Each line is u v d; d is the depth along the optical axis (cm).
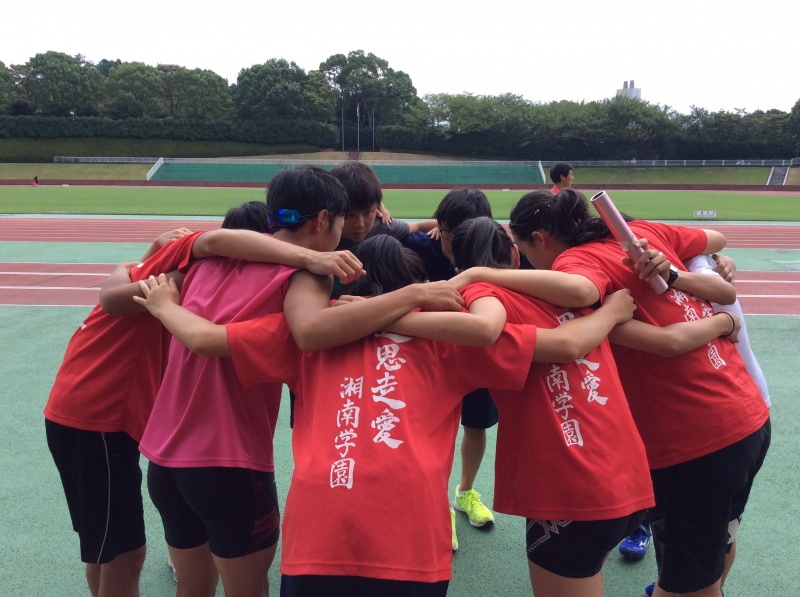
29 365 510
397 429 156
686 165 5562
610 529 171
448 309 170
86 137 5816
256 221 236
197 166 5291
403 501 151
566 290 173
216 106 6481
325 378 167
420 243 294
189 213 2092
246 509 184
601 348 182
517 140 6275
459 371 170
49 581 251
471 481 299
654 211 2302
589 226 205
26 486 324
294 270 177
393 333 168
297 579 150
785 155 5772
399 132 6469
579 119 6025
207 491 178
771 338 590
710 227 1681
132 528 217
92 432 206
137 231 1535
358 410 160
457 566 264
